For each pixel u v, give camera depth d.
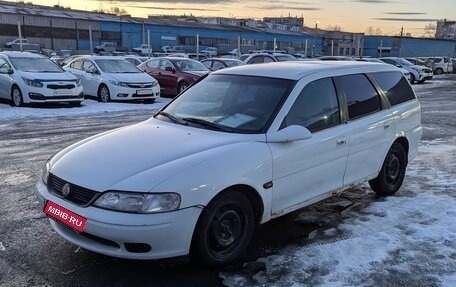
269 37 82.56
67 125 11.00
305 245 4.25
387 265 3.85
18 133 9.77
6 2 74.88
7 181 6.14
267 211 4.02
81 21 69.19
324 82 4.72
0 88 14.70
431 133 10.47
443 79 35.44
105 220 3.32
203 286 3.53
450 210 5.14
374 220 4.88
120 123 11.43
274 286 3.51
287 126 4.19
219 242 3.70
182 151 3.77
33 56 15.34
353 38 79.44
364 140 4.98
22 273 3.69
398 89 5.84
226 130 4.18
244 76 4.82
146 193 3.33
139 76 16.53
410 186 6.12
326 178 4.56
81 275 3.67
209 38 79.31
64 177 3.67
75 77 15.04
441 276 3.69
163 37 75.06
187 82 17.53
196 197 3.46
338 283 3.56
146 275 3.68
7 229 4.54
